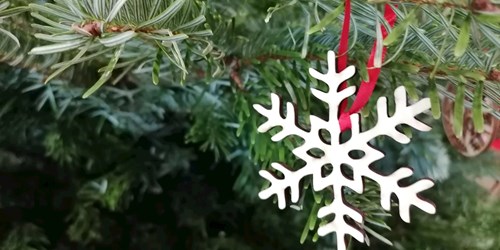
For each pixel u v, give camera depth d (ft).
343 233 1.25
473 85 1.30
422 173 1.88
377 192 1.41
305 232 1.36
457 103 1.24
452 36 1.21
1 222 1.80
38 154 1.82
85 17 1.24
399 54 1.35
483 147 1.43
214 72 1.54
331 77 1.24
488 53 1.25
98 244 1.84
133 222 1.87
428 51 1.35
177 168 1.89
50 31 1.29
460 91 1.26
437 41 1.34
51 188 1.83
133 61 1.54
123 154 1.86
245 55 1.58
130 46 1.51
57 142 1.77
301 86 1.52
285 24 1.66
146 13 1.29
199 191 1.92
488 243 1.90
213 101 1.82
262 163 1.60
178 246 1.88
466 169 1.97
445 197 1.95
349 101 1.45
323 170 1.26
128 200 1.83
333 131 1.25
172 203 1.90
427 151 1.88
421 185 1.21
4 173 1.79
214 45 1.50
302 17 1.68
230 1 1.67
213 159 1.95
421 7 1.19
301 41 1.57
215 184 1.94
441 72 1.31
